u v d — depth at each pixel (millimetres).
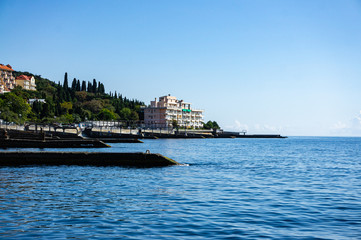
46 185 29172
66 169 42312
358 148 128250
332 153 90000
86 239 14289
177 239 14336
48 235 14828
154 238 14461
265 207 20547
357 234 15164
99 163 46969
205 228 15922
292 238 14531
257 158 67125
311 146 147000
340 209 20094
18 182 30844
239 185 29812
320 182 32406
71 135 143125
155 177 35000
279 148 119938
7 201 22047
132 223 16781
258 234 15031
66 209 19797
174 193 25484
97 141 99750
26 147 93125
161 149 101000
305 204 21531
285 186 29500
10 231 15391
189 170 42344
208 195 24672
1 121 144375
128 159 46812
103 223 16781
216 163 53812
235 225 16453
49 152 47500
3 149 85188
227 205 21078
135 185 29469
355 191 26969
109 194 24938
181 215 18422
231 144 152500
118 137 180875
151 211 19344
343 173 40781
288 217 18078
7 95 165625
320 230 15734
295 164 53750
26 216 18125
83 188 27656
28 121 169750
